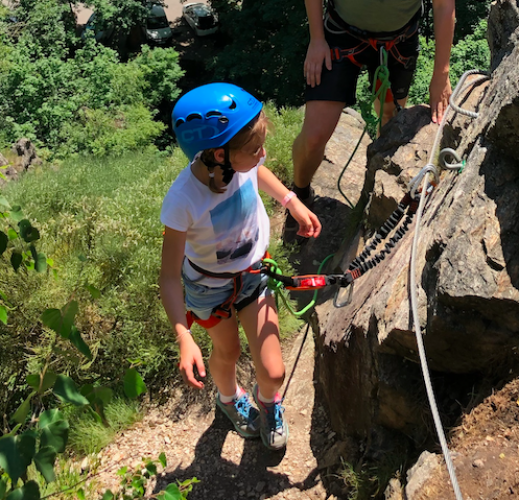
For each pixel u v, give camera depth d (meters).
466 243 2.17
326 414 3.11
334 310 3.22
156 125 17.20
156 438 3.23
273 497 2.79
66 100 17.53
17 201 4.96
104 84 17.88
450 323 2.14
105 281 3.89
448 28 3.40
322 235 4.26
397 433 2.51
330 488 2.69
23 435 1.27
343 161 5.01
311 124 3.77
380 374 2.43
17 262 1.64
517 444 2.02
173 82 19.22
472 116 2.88
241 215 2.31
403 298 2.37
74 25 21.64
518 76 2.29
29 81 17.22
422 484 2.07
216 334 2.64
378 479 2.38
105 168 6.45
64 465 3.03
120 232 4.11
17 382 3.63
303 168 4.04
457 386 2.36
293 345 3.55
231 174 2.17
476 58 11.28
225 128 2.08
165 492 1.77
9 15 20.42
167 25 25.39
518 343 2.10
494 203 2.23
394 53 3.79
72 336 1.40
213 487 2.91
